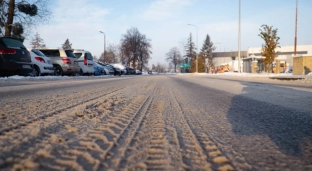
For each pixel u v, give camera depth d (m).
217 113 4.23
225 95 7.13
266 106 5.04
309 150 2.31
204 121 3.57
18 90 7.12
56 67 17.73
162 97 6.50
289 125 3.34
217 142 2.52
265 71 33.56
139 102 5.37
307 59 23.84
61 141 2.30
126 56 80.44
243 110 4.55
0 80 11.57
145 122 3.38
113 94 6.72
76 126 2.95
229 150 2.28
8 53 11.62
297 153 2.23
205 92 8.03
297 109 4.67
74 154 1.98
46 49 18.05
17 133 2.53
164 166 1.84
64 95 6.12
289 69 46.88
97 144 2.27
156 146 2.32
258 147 2.38
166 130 2.96
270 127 3.22
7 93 6.31
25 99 5.20
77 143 2.27
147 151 2.16
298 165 1.94
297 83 12.95
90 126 2.98
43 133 2.56
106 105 4.72
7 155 1.88
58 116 3.48
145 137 2.61
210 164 1.91
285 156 2.14
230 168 1.84
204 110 4.53
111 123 3.20
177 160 1.98
